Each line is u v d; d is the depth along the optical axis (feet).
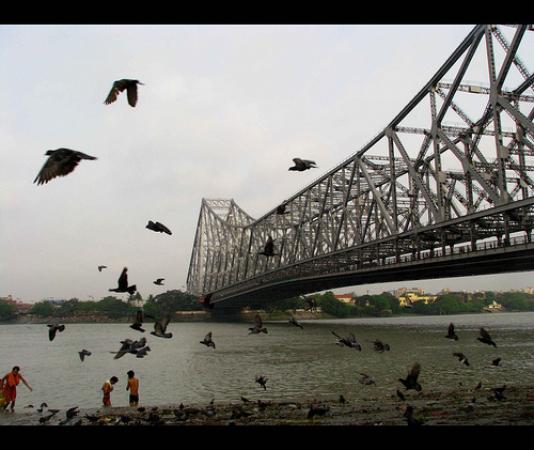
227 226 463.01
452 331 38.99
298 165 33.06
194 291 557.33
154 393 87.56
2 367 135.23
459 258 163.12
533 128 128.06
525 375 92.02
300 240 303.27
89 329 422.41
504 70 139.03
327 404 65.62
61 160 17.44
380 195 219.20
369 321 464.24
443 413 55.11
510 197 138.92
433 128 174.81
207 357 143.54
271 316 508.12
